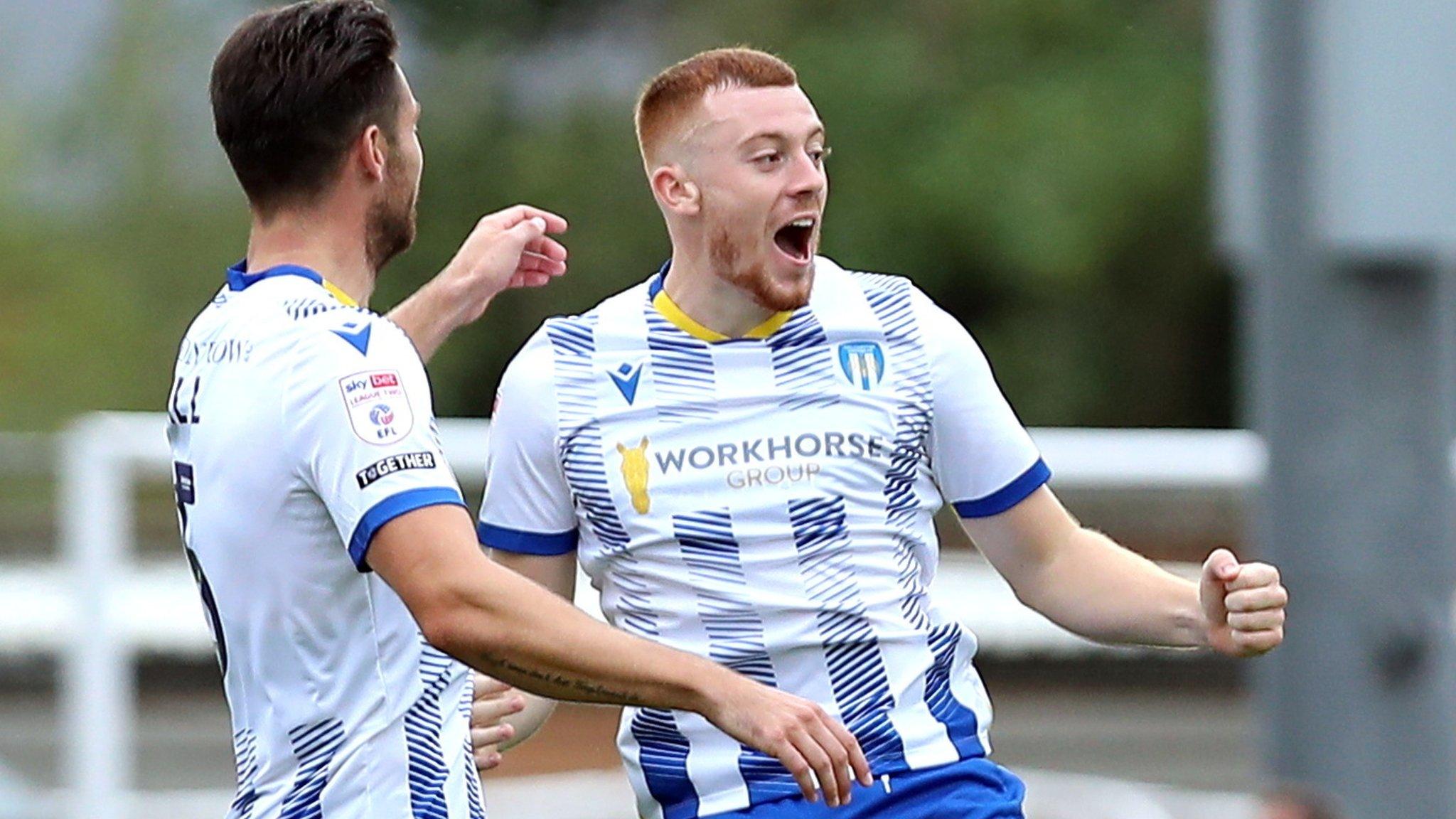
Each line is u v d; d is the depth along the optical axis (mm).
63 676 25844
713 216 12648
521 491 13125
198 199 72812
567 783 22094
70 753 24016
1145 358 63500
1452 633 17531
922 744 12633
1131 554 13406
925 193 60219
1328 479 17484
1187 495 23219
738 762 12672
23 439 28375
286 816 11164
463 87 65312
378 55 11594
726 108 12609
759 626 12555
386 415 10828
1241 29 17641
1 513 27859
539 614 10477
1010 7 61750
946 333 13141
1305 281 17422
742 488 12625
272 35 11484
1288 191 17344
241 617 11211
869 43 61781
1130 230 61000
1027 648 24578
